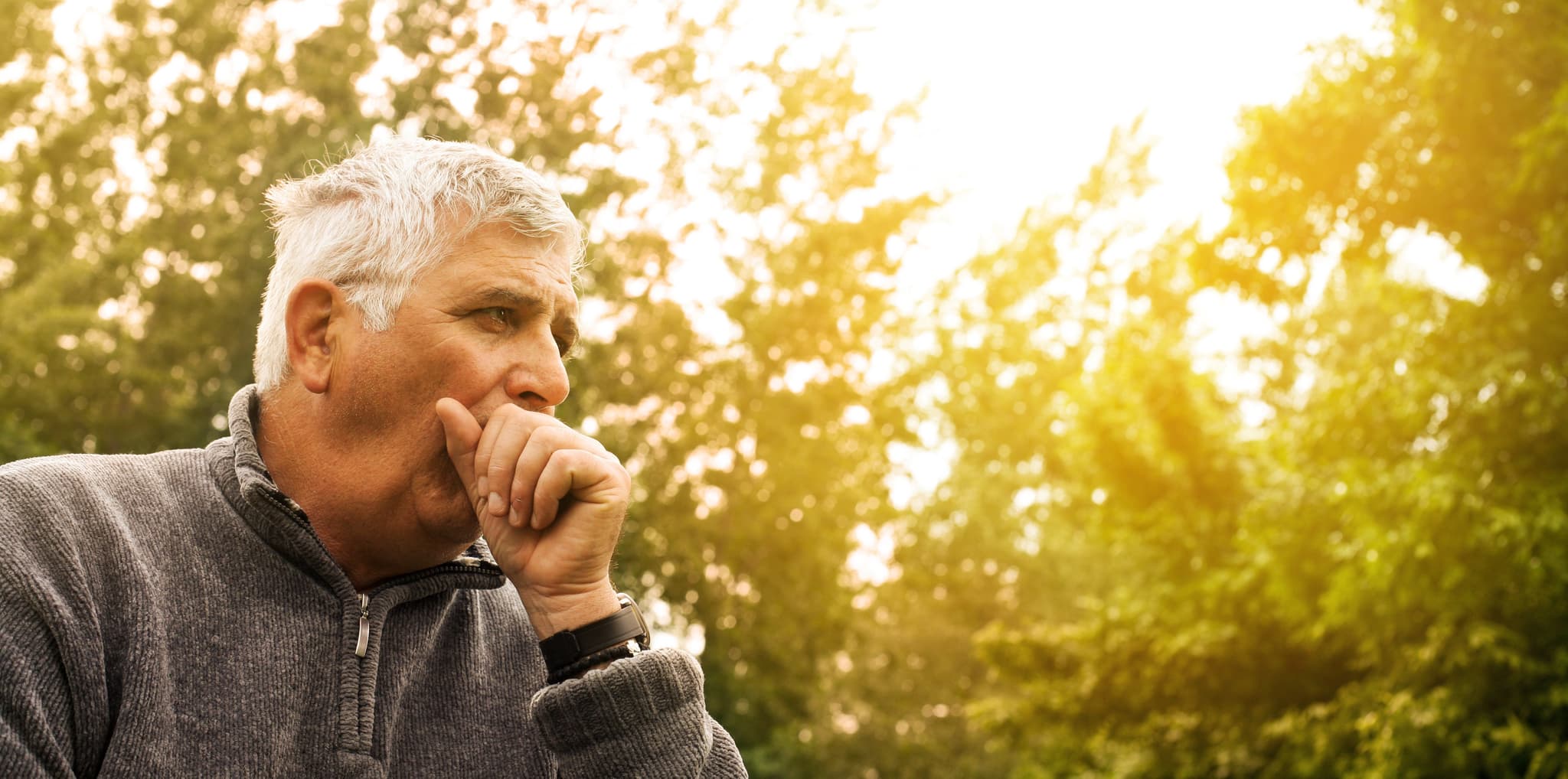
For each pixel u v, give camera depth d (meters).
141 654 1.10
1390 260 10.72
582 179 12.80
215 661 1.15
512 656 1.40
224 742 1.12
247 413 1.31
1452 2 9.64
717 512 15.69
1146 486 14.16
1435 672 9.91
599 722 1.24
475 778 1.28
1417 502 9.37
